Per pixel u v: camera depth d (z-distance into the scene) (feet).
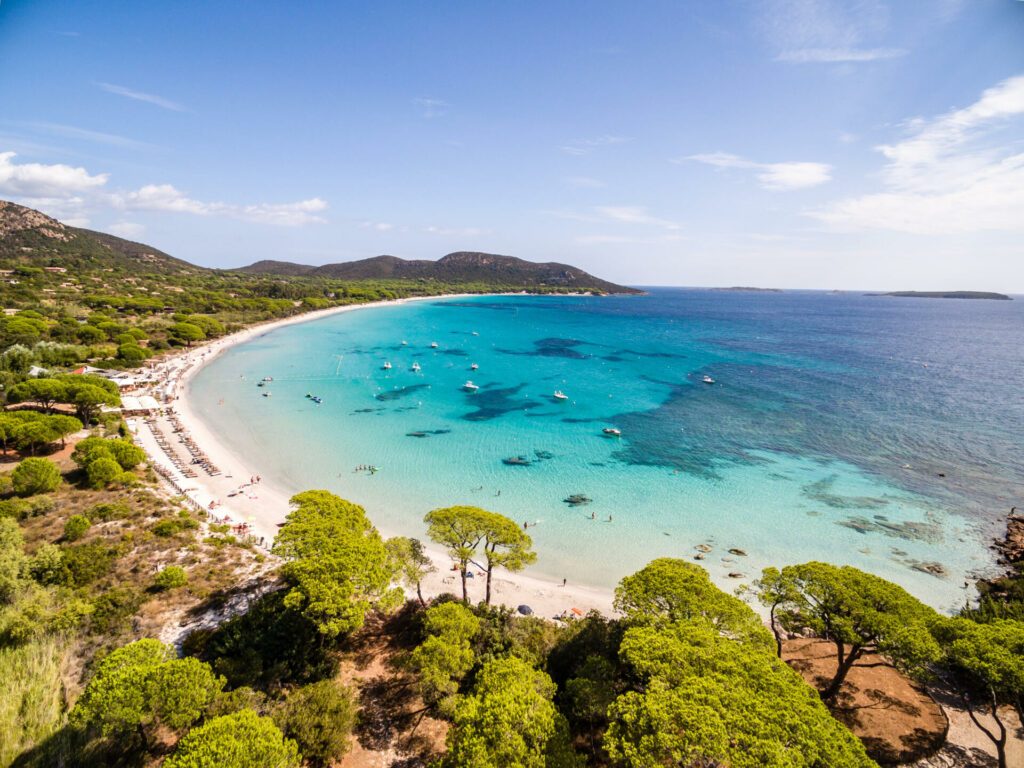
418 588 94.02
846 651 90.38
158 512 126.21
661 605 78.33
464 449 201.36
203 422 217.36
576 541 136.77
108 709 56.95
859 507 157.99
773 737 49.39
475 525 92.27
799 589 81.71
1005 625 73.67
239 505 145.48
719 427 234.99
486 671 66.95
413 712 73.26
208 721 59.36
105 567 101.76
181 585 98.27
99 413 197.88
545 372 358.43
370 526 104.58
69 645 79.05
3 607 83.05
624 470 183.73
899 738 70.85
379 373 337.72
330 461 184.85
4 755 57.00
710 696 53.42
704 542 137.49
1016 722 75.66
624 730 53.36
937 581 121.60
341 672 80.38
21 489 129.39
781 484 174.09
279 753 53.31
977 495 166.81
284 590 95.09
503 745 52.06
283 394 273.54
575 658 79.25
